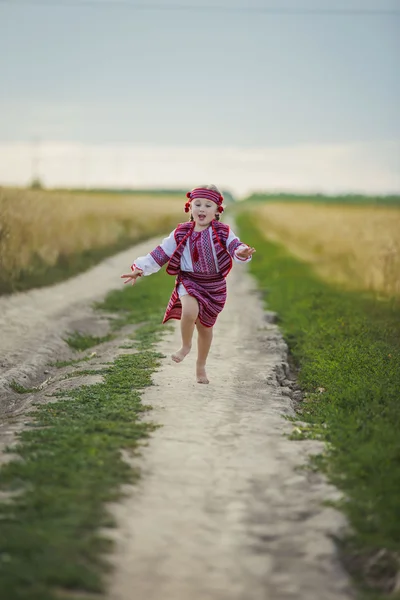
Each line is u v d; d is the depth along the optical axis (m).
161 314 13.30
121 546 4.01
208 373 8.25
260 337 10.91
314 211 41.06
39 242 20.09
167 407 6.70
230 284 19.42
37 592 3.42
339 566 4.04
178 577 3.78
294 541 4.22
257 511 4.59
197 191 6.65
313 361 9.17
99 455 5.23
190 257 6.73
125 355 9.30
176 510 4.52
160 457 5.39
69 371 8.81
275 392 7.63
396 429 6.02
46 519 4.20
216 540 4.19
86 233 26.08
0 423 6.41
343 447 5.69
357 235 21.56
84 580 3.56
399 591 3.80
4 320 12.71
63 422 6.13
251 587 3.75
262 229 48.06
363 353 9.10
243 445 5.76
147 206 51.38
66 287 17.84
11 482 4.74
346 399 7.05
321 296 15.79
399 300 15.26
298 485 5.00
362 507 4.59
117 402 6.79
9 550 3.78
